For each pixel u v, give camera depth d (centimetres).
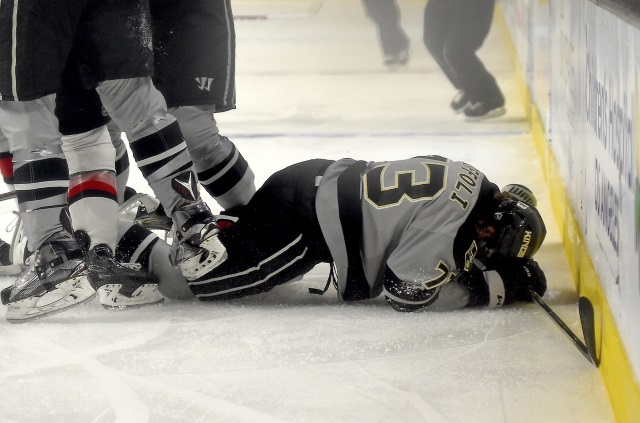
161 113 571
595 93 552
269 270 580
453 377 480
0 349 534
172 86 614
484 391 464
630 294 420
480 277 574
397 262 549
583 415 439
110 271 573
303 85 1480
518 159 1010
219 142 645
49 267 560
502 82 1439
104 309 599
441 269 547
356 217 558
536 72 1076
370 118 1241
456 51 1213
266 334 546
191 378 487
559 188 766
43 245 567
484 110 1221
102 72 549
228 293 594
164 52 610
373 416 439
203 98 616
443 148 1070
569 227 682
